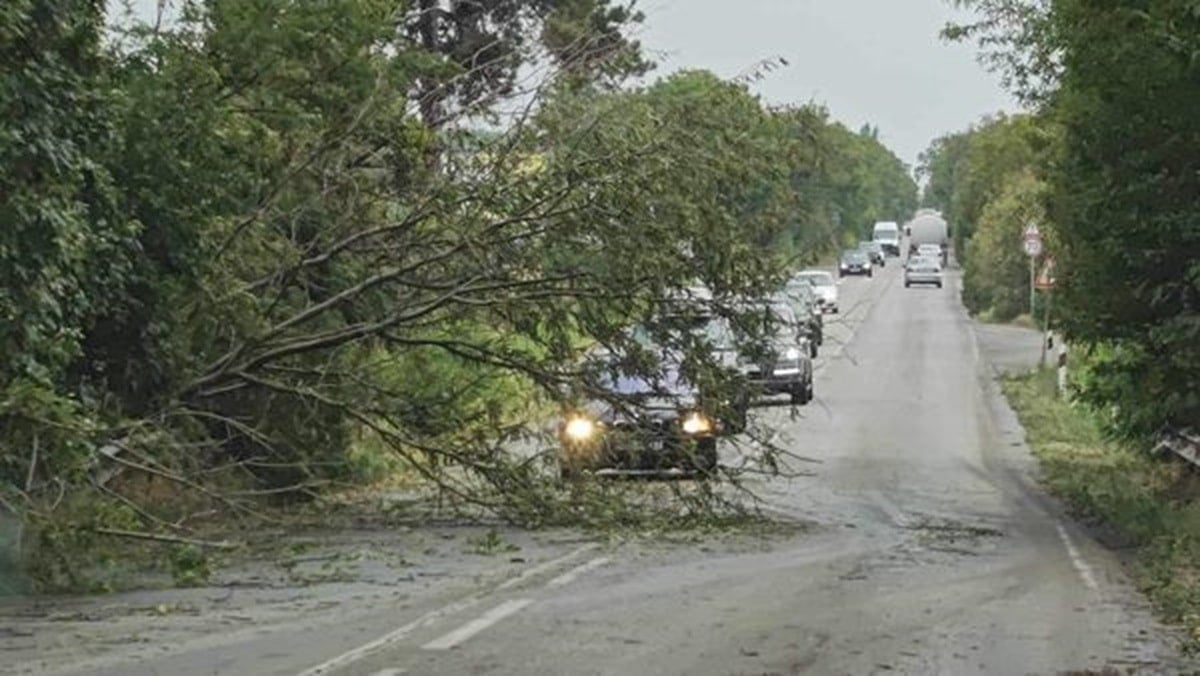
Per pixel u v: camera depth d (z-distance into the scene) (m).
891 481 32.22
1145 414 28.25
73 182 21.14
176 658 14.74
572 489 25.34
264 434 26.89
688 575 20.39
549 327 25.53
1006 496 30.12
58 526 19.69
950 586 19.69
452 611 17.48
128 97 24.14
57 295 21.03
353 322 26.78
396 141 27.31
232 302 25.73
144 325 24.94
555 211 25.00
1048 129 33.84
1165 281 25.88
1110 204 25.27
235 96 27.16
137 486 25.30
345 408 26.17
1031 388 53.66
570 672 14.23
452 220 25.69
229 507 25.08
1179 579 19.84
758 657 15.05
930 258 137.00
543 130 25.56
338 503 27.58
